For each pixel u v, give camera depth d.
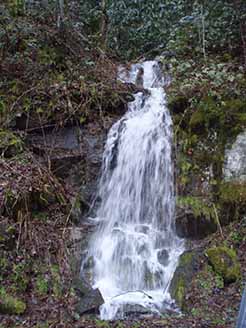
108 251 5.92
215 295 5.12
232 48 7.81
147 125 7.01
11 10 8.12
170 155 6.62
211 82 7.08
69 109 6.95
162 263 5.80
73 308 4.98
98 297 5.11
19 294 5.09
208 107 6.68
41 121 6.87
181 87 7.24
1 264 5.27
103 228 6.23
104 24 9.87
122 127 7.04
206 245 5.79
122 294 5.36
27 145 6.69
